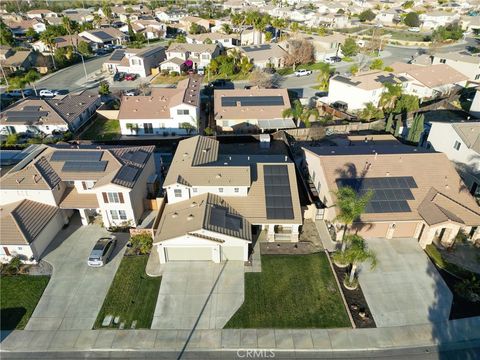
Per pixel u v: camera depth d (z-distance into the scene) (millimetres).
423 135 57750
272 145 56969
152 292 31500
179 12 171875
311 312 29625
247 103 63969
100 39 119750
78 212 42031
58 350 27000
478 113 63812
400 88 68438
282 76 90875
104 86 77375
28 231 34344
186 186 36438
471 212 35844
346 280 32156
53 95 79625
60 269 33969
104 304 30484
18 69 94250
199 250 34125
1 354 26781
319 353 26719
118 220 38969
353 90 68188
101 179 38281
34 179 37312
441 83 75562
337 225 36250
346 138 57562
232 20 136125
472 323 28719
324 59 104938
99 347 27156
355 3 192500
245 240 33156
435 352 26750
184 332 28109
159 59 100375
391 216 35719
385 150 44531
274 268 33844
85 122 64562
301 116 61281
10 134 59500
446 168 39875
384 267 33781
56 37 114375
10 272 33469
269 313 29547
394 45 124688
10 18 164750
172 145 57188
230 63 89188
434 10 170250
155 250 36031
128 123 60531
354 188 37969
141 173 40719
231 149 55812
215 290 31594
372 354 26641
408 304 30234
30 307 30219
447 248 35906
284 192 38156
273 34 132375
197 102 62688
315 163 43188
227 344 27250
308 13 164500
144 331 28234
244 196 37750
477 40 127875
